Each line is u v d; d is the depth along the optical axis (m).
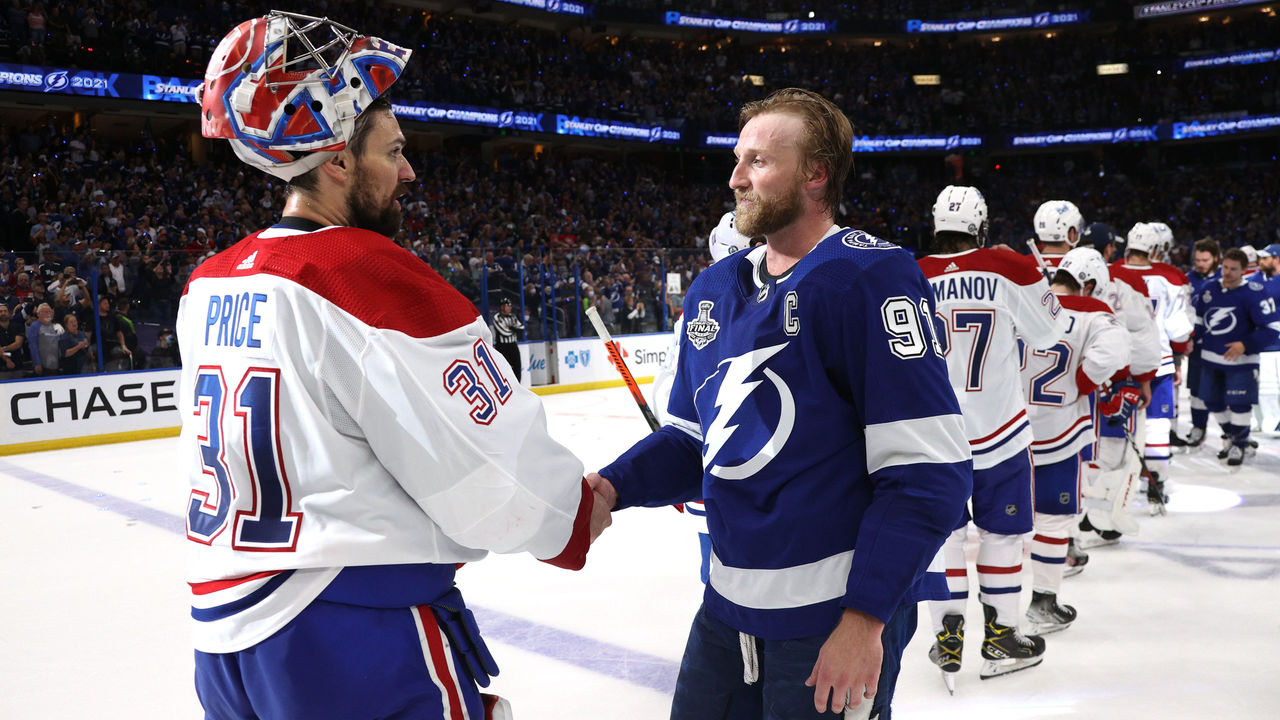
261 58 1.41
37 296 10.45
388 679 1.42
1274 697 3.43
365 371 1.38
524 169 25.00
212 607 1.46
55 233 15.24
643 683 3.67
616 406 13.40
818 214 1.74
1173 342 6.66
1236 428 7.73
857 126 29.78
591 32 28.80
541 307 15.11
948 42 31.89
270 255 1.44
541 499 1.50
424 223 20.36
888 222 29.12
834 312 1.61
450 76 22.39
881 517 1.53
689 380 1.92
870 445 1.59
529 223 22.50
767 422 1.67
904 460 1.55
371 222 1.58
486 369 1.47
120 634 4.39
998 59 31.70
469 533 1.46
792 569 1.66
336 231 1.45
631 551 5.72
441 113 22.09
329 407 1.40
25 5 16.05
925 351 1.58
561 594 4.86
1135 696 3.47
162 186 17.91
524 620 4.45
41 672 3.93
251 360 1.41
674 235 25.84
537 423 1.53
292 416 1.40
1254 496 6.73
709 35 30.31
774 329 1.67
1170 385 6.59
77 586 5.19
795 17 30.02
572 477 1.57
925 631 4.29
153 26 17.52
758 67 30.88
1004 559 3.57
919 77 31.69
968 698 3.49
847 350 1.61
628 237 24.33
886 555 1.50
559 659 3.95
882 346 1.57
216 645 1.46
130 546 6.07
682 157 29.55
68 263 10.68
